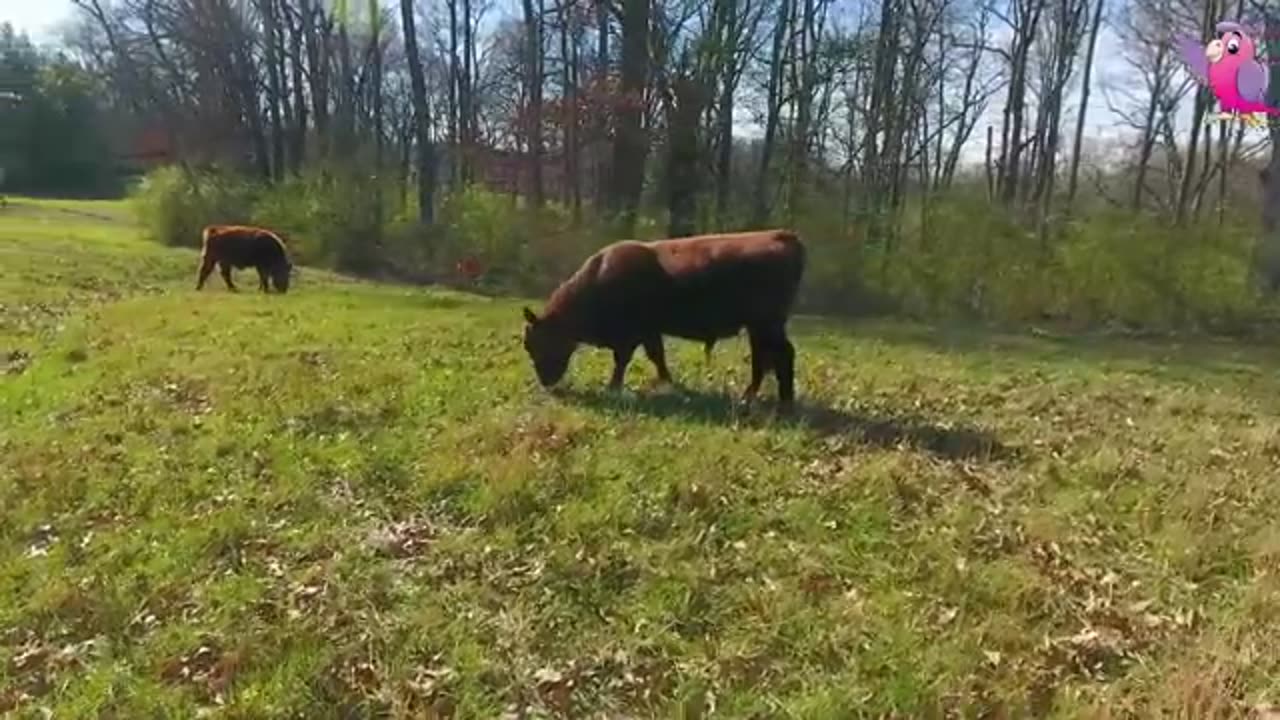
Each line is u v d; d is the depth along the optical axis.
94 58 56.78
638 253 9.54
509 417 8.34
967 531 6.04
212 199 31.00
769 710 4.05
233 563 5.42
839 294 21.41
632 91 23.73
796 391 10.52
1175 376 13.83
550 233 23.89
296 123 37.56
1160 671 4.36
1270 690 4.20
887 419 9.21
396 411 8.59
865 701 4.10
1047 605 5.07
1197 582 5.53
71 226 34.12
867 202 24.39
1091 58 29.55
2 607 4.91
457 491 6.46
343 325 14.26
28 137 64.81
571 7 27.39
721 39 24.11
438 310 17.12
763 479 6.84
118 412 8.46
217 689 4.24
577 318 9.73
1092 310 20.94
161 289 19.22
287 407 8.51
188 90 40.03
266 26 39.34
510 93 38.47
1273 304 20.28
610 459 7.06
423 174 26.98
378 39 34.97
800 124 24.34
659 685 4.29
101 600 4.90
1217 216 22.45
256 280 22.48
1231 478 7.63
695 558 5.53
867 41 25.41
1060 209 24.16
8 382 9.71
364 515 6.12
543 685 4.29
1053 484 7.34
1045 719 4.03
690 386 10.46
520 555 5.56
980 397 11.00
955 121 32.19
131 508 6.18
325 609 4.87
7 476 6.61
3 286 16.98
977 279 21.34
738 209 24.05
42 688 4.29
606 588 5.12
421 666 4.42
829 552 5.65
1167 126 32.28
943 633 4.69
